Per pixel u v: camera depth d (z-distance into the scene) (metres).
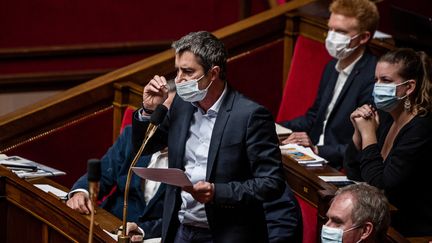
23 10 21.33
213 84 10.61
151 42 21.84
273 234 12.00
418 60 12.70
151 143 11.12
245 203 10.48
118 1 21.89
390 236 11.14
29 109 15.37
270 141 10.63
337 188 12.38
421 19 15.68
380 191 10.50
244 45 17.33
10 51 20.55
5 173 12.15
